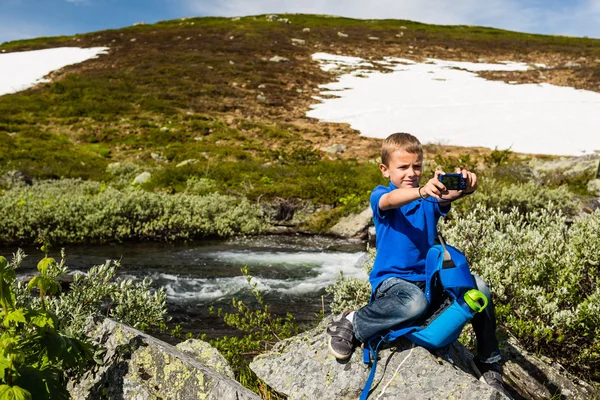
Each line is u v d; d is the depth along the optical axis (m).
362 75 48.69
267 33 64.69
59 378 3.15
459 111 36.88
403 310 3.18
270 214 15.65
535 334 4.39
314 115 36.09
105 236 13.28
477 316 3.44
